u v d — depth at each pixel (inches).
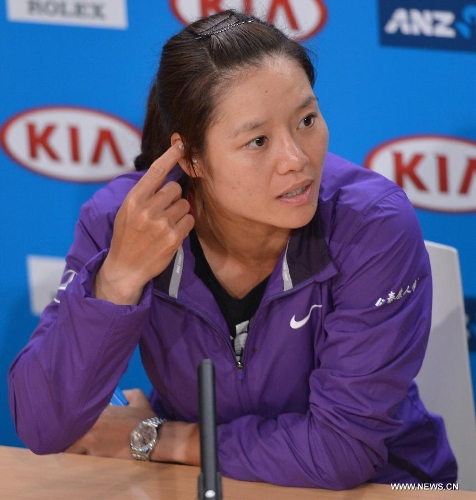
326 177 162.1
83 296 145.4
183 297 159.8
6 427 257.8
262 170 137.3
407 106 252.4
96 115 247.9
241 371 162.7
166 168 143.6
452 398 192.5
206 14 243.6
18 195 249.3
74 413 150.3
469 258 260.1
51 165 248.8
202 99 137.8
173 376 167.2
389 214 153.6
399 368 152.3
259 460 151.2
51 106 246.2
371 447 151.0
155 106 155.9
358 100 251.1
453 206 257.8
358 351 151.9
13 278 252.4
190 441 158.9
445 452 180.2
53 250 252.4
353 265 152.8
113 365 150.6
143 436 161.6
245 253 160.7
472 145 255.1
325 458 149.3
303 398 167.2
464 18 249.6
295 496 147.2
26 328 254.5
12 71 244.1
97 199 169.6
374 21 247.6
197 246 162.6
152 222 142.1
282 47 138.1
